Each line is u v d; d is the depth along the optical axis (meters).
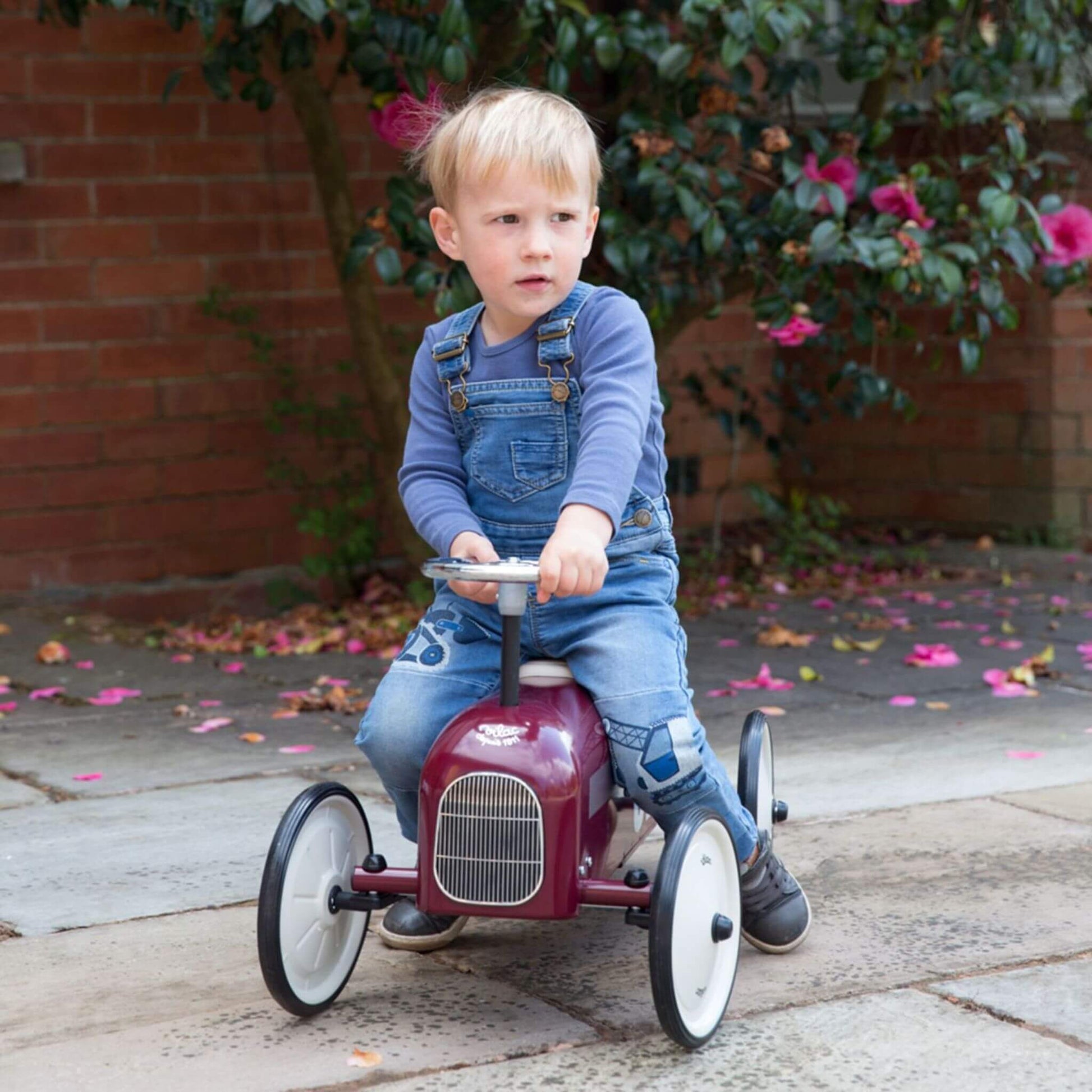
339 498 7.04
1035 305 7.54
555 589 2.22
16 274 6.37
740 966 2.67
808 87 6.46
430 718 2.47
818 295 6.87
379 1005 2.51
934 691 4.89
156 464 6.70
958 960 2.67
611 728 2.41
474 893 2.27
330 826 2.47
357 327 6.25
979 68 5.84
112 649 5.71
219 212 6.75
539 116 2.37
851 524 8.24
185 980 2.63
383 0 5.15
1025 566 7.19
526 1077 2.23
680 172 5.17
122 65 6.50
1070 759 4.05
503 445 2.49
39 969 2.69
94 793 3.84
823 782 3.87
